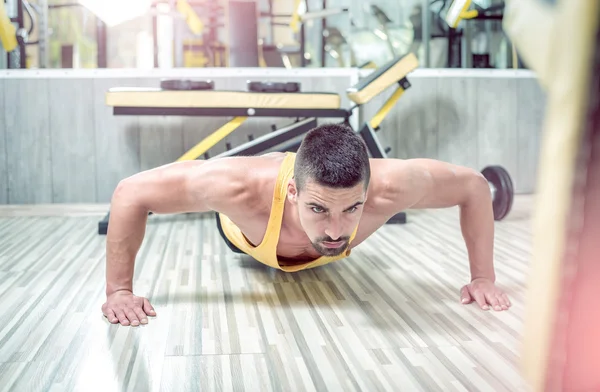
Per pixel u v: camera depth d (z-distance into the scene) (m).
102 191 3.69
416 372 1.28
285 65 6.00
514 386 1.20
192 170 1.61
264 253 1.77
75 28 6.20
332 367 1.31
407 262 2.34
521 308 1.73
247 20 4.19
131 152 3.68
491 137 3.98
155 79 3.68
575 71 0.38
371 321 1.63
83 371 1.29
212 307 1.77
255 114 3.10
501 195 3.11
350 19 5.86
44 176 3.64
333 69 3.80
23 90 3.58
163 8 4.06
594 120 0.39
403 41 5.95
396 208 1.65
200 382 1.23
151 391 1.19
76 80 3.61
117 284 1.72
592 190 0.40
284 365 1.32
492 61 4.68
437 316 1.67
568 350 0.44
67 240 2.73
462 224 1.82
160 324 1.61
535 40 0.41
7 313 1.70
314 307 1.77
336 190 1.31
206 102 3.05
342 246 1.41
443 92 3.91
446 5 4.45
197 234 2.89
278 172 1.61
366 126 3.16
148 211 1.67
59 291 1.92
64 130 3.62
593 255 0.41
